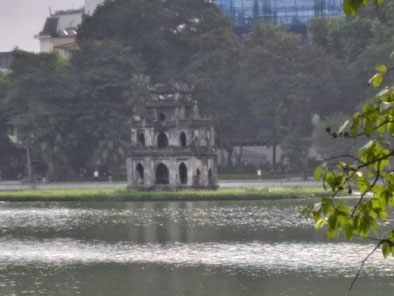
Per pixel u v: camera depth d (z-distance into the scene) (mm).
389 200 30828
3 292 101812
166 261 125062
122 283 107312
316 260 121750
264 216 189875
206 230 163875
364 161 30672
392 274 108375
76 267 120812
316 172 31188
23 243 150000
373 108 29938
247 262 122000
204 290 101188
